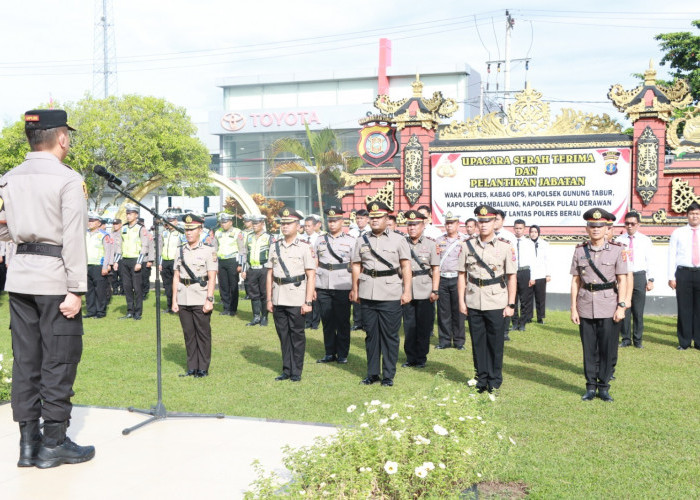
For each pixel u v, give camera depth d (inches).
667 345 409.7
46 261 169.2
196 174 1070.4
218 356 371.2
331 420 239.9
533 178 537.0
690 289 393.7
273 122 1963.6
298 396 279.0
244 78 2011.6
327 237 362.9
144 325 489.1
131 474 167.8
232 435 203.8
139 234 519.8
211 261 315.6
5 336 431.5
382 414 185.0
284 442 196.7
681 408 263.3
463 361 361.7
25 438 172.9
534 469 190.9
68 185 168.4
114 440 197.3
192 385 298.7
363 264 305.9
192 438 200.4
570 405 266.8
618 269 276.4
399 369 341.1
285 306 307.1
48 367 170.7
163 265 580.4
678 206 507.5
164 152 1050.7
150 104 1020.5
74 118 988.6
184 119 1074.1
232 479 164.7
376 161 562.3
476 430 177.6
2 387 250.8
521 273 454.3
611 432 229.6
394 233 305.0
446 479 154.2
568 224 534.3
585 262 281.4
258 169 1982.0
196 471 170.4
